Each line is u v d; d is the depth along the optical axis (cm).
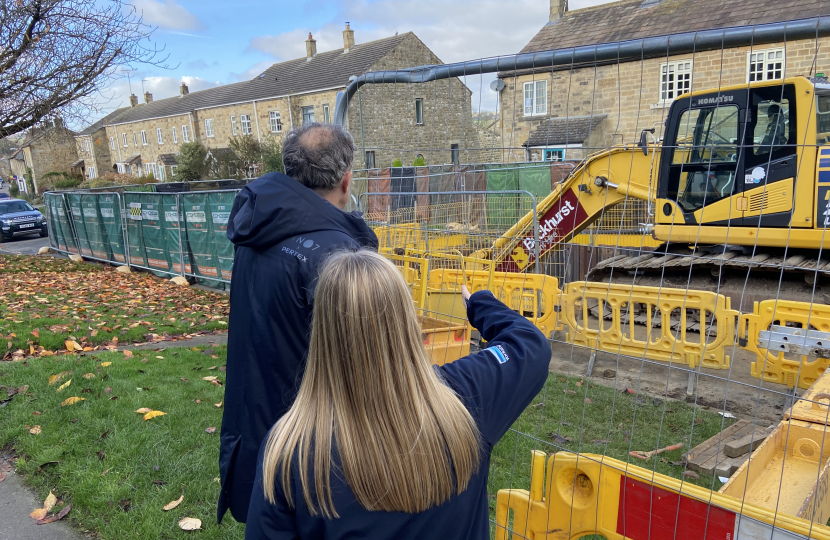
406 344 114
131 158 4550
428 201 691
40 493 334
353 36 3172
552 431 432
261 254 185
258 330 185
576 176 742
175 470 352
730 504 153
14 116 1210
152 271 1212
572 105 1556
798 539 141
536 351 134
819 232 586
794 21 216
